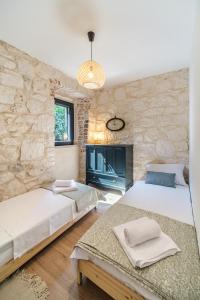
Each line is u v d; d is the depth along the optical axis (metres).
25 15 1.61
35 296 1.20
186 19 1.66
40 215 1.70
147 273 0.95
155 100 3.16
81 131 3.93
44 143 2.72
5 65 2.09
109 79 3.32
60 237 1.91
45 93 2.70
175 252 1.10
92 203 2.43
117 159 3.24
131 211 1.73
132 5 1.49
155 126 3.18
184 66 2.78
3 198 2.13
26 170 2.43
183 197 2.15
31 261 1.53
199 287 0.87
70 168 3.74
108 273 1.09
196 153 1.47
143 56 2.44
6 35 1.94
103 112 3.84
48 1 1.45
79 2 1.46
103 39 2.01
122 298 1.02
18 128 2.30
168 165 2.86
